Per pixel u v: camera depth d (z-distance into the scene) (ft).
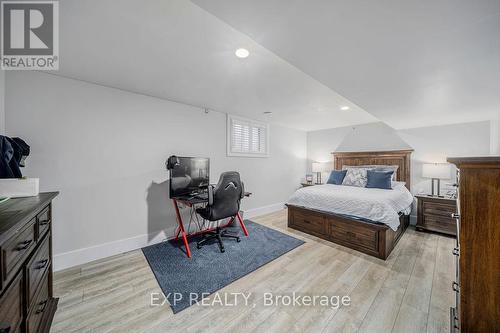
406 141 12.75
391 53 4.37
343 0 2.93
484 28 3.44
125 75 6.86
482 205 2.62
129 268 7.06
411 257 7.89
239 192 9.24
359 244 8.45
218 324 4.66
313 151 17.74
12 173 4.40
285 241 9.46
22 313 3.03
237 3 2.97
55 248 6.92
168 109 9.59
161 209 9.43
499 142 10.09
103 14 3.92
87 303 5.28
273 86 7.75
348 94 6.95
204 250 8.52
